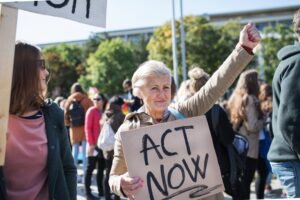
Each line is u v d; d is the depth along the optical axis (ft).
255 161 16.90
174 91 12.03
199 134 6.80
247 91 16.93
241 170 13.47
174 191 6.50
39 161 6.61
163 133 6.65
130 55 174.09
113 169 7.16
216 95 7.37
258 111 16.85
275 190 22.88
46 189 6.72
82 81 168.55
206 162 6.73
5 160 6.46
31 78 6.66
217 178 6.72
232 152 13.16
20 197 6.46
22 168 6.53
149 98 7.01
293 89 8.78
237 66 7.25
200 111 7.47
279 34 112.98
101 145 20.07
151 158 6.52
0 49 5.60
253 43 7.24
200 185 6.62
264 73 110.22
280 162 9.32
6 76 5.65
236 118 17.01
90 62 173.68
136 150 6.49
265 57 111.55
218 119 12.99
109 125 20.06
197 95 7.53
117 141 7.26
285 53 9.27
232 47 104.22
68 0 6.30
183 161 6.64
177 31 100.42
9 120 6.55
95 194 23.39
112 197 21.56
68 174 7.16
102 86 166.81
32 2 5.95
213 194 6.66
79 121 24.80
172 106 7.71
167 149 6.61
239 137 14.58
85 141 25.13
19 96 6.58
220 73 7.36
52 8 6.17
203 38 101.81
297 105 8.73
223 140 13.01
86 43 210.18
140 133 6.56
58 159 6.75
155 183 6.46
